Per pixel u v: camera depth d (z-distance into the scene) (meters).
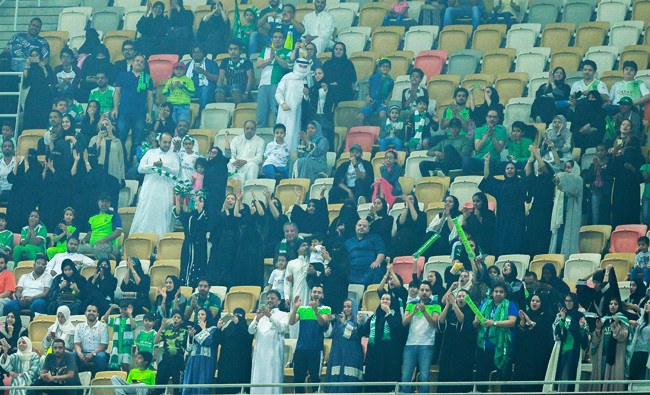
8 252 70.31
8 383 59.34
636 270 58.19
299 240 63.38
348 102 77.19
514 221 62.78
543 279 55.34
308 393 53.53
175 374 58.03
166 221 70.94
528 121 73.75
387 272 56.31
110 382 59.09
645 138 69.44
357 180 69.00
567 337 52.69
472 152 70.00
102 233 70.06
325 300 59.75
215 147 70.00
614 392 49.69
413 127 73.12
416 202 65.81
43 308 65.56
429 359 54.59
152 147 74.94
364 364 56.31
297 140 75.12
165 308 61.12
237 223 65.31
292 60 77.25
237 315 57.31
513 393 50.09
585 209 63.97
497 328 53.69
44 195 72.19
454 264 56.59
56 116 74.69
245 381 56.97
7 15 94.38
